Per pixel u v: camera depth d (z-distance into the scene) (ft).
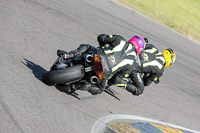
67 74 55.88
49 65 70.28
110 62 58.03
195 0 274.36
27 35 81.92
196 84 115.44
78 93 65.05
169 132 67.31
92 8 144.56
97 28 119.55
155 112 76.89
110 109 66.03
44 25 95.81
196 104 96.84
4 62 60.75
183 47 157.69
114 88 79.36
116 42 60.80
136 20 163.32
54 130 46.96
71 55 60.64
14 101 49.01
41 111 50.14
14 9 96.48
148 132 62.59
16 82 54.95
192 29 199.21
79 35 103.14
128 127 61.05
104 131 55.21
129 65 60.64
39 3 114.21
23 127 43.80
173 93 96.73
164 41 150.30
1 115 44.01
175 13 216.33
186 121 80.79
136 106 75.05
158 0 227.61
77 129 50.83
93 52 60.13
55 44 85.56
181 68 125.80
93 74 56.85
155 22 179.42
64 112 53.83
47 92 57.00
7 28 80.23
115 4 175.32
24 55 68.95
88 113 58.75
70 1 139.03
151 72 69.97
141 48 63.16
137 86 67.82
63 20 109.09
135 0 201.46
